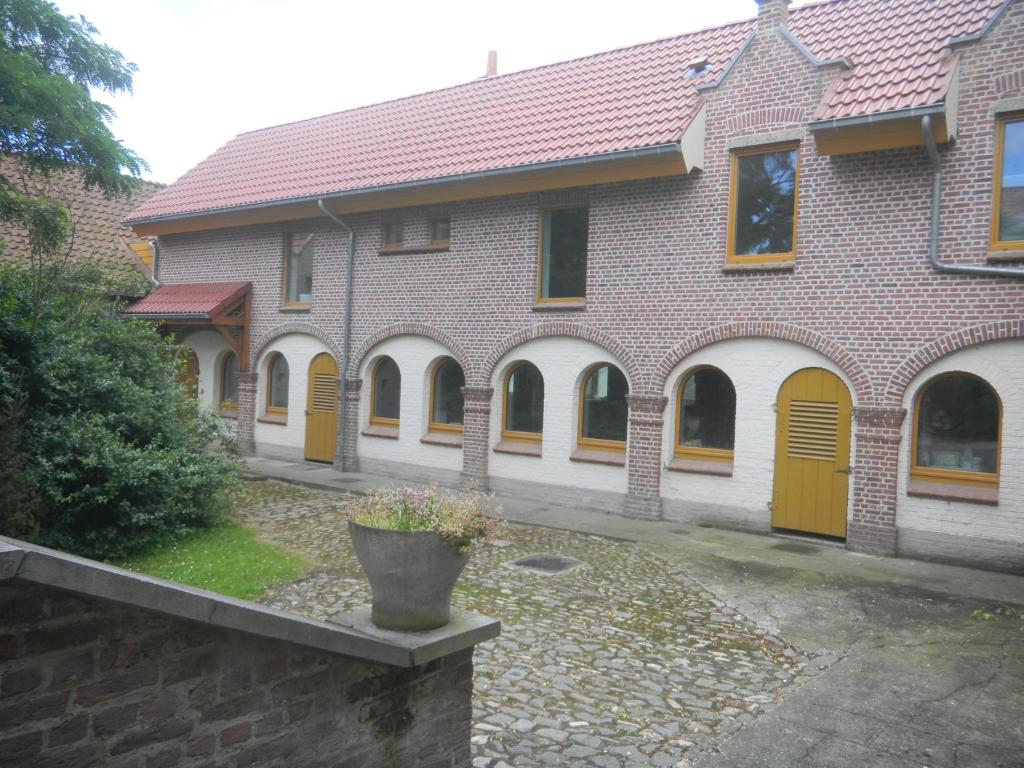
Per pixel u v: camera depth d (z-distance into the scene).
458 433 16.03
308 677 3.52
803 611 8.38
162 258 21.56
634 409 13.24
